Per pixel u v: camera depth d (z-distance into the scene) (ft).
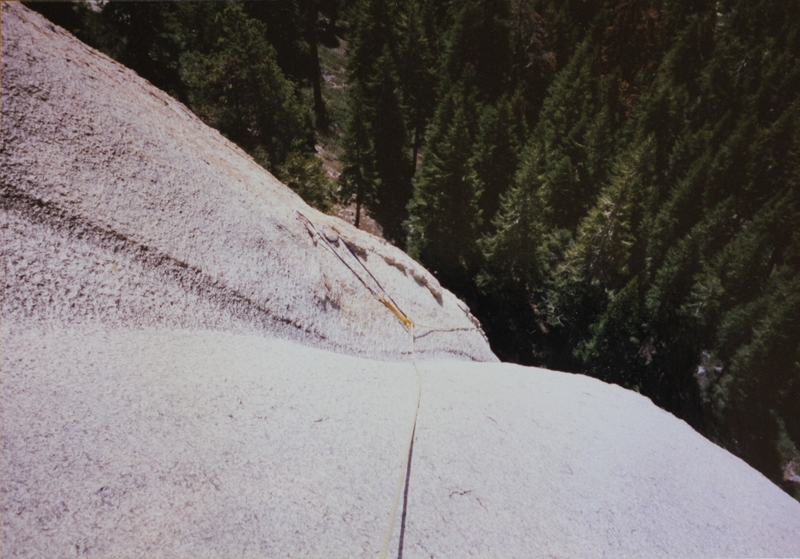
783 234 99.25
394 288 27.73
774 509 13.41
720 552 11.18
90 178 14.51
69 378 10.47
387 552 8.98
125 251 14.16
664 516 11.84
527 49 123.03
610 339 82.48
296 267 20.44
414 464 11.41
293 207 25.43
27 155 13.26
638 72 141.59
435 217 88.02
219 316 15.62
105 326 12.60
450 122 97.40
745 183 109.81
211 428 10.59
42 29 18.06
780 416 87.61
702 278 88.02
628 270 89.30
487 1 115.96
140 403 10.56
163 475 9.09
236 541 8.33
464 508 10.50
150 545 7.80
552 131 103.09
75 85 16.42
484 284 89.04
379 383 14.89
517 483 11.64
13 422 8.95
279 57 128.57
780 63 133.39
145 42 80.43
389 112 104.53
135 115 18.43
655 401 87.71
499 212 90.58
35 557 7.11
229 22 72.84
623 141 107.76
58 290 12.21
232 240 18.06
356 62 119.65
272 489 9.59
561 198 95.86
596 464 13.16
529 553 9.79
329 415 12.35
